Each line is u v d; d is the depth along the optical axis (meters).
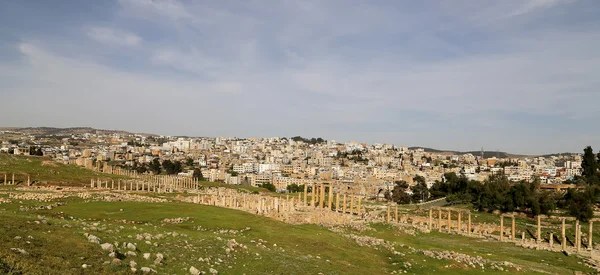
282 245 57.03
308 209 123.44
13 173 136.12
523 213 154.62
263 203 99.44
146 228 49.22
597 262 80.19
